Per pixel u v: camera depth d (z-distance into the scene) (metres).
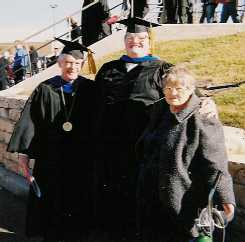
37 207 4.18
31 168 5.57
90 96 4.16
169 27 8.65
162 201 2.77
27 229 4.25
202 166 2.67
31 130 4.06
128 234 3.96
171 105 2.83
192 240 2.75
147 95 3.60
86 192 4.18
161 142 2.83
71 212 4.16
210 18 9.87
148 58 3.75
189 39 8.52
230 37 8.16
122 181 3.83
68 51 4.04
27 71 11.30
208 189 2.68
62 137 4.09
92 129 4.10
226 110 5.07
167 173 2.72
